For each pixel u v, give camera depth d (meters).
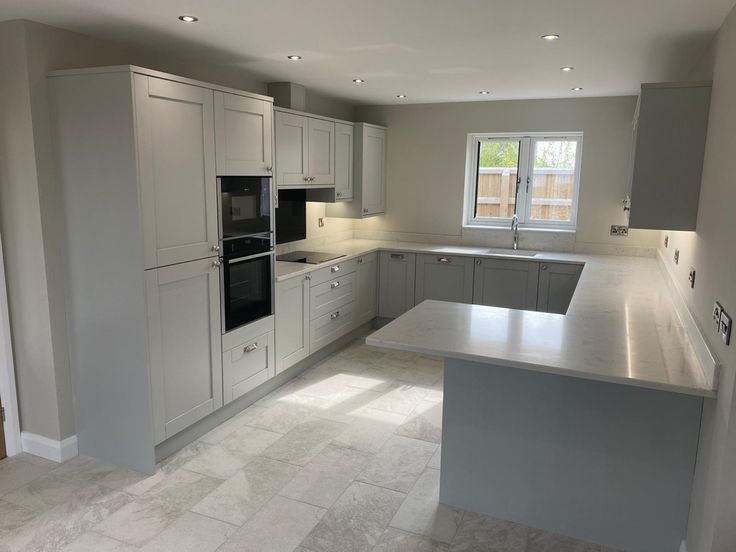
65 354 3.07
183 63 3.66
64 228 2.94
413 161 5.89
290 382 4.31
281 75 4.19
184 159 3.00
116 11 2.59
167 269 2.95
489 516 2.66
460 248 5.66
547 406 2.48
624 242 5.21
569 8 2.48
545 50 3.28
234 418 3.67
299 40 3.12
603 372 2.04
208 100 3.13
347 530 2.54
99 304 2.94
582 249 5.38
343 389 4.18
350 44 3.21
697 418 2.26
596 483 2.45
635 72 3.84
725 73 2.24
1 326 3.04
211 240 3.24
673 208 2.68
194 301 3.17
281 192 4.84
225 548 2.41
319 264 4.54
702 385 1.93
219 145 3.24
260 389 3.98
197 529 2.54
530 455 2.54
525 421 2.53
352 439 3.40
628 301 3.27
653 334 2.55
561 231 5.44
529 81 4.30
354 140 5.40
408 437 3.43
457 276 5.39
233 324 3.51
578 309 3.04
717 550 1.83
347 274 5.06
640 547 2.42
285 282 4.05
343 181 5.25
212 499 2.77
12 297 3.04
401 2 2.44
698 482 2.18
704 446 2.12
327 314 4.76
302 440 3.38
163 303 2.96
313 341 4.56
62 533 2.50
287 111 4.24
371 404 3.91
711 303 2.17
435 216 5.90
